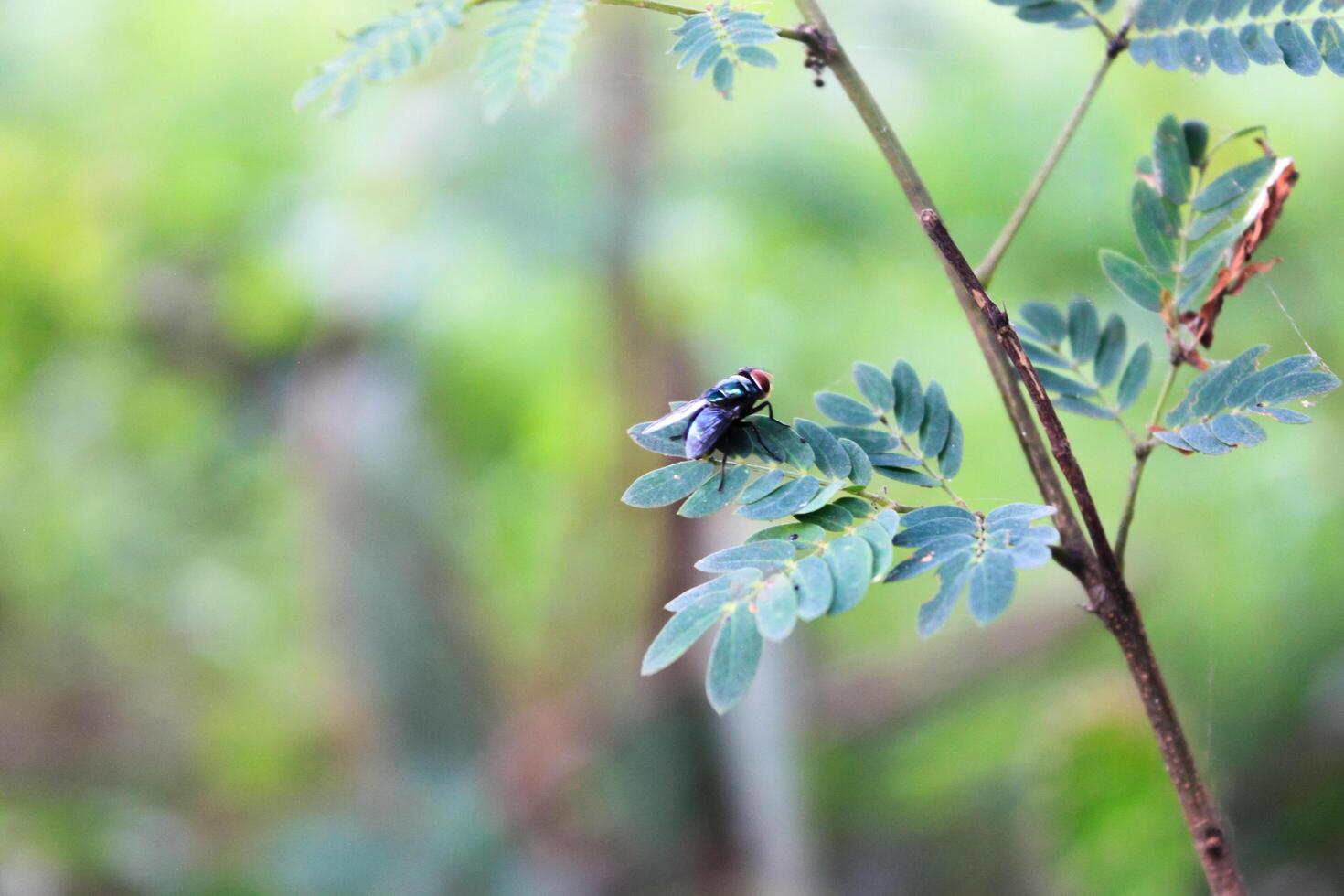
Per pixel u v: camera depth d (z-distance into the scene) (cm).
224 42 75
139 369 74
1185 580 69
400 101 70
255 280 68
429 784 70
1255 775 66
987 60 64
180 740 80
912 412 38
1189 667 68
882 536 36
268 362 73
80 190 71
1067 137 39
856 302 68
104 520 78
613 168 65
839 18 65
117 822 69
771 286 67
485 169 65
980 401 69
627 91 65
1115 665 69
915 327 69
